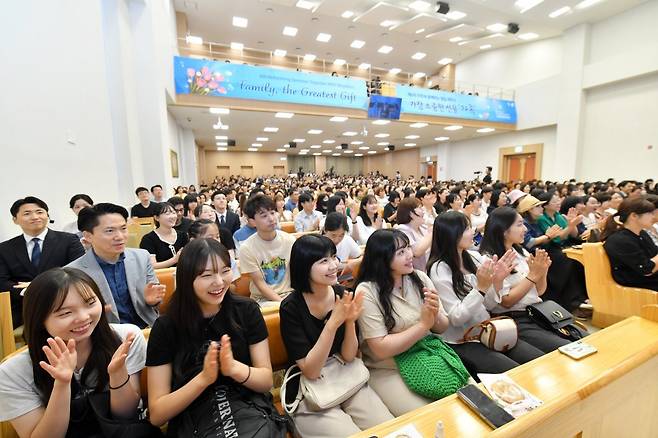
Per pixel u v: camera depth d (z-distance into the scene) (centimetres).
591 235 362
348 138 1525
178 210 385
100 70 405
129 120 528
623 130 892
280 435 112
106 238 180
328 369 139
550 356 115
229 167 2250
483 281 167
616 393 101
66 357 96
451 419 91
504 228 213
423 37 1179
